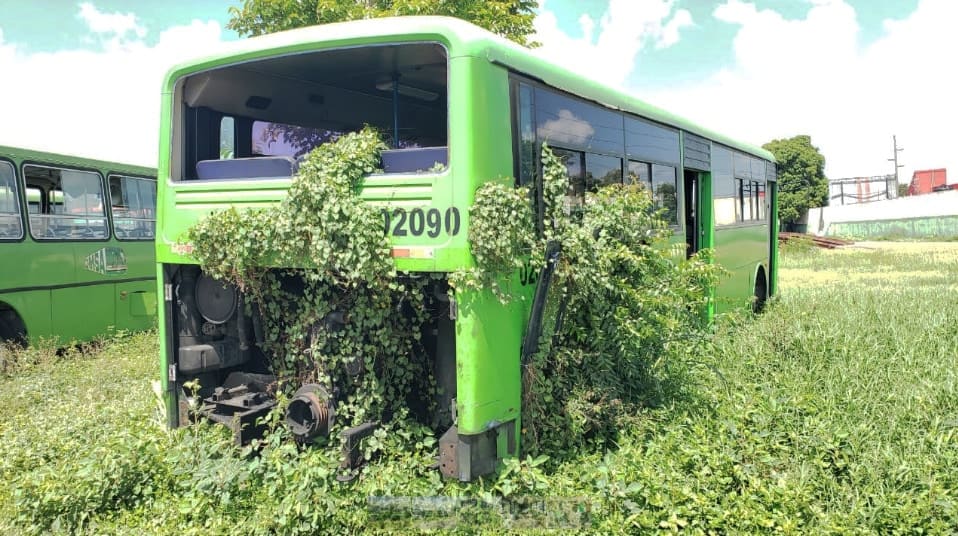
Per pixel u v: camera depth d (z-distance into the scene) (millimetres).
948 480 4512
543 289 4922
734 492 4406
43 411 6695
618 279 5438
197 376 5852
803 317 9117
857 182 71125
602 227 5348
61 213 10320
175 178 5672
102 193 11062
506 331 4605
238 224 4988
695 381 6590
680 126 8438
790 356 7609
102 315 10969
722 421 5422
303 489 4336
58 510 4562
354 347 4996
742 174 11742
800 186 58656
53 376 8320
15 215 9570
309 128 6492
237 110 6039
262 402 5504
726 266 10617
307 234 4688
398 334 4949
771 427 5348
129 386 7559
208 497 4586
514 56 4812
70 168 10461
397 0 11672
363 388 4996
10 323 9625
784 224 61250
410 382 5113
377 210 4562
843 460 4867
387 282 4578
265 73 5672
